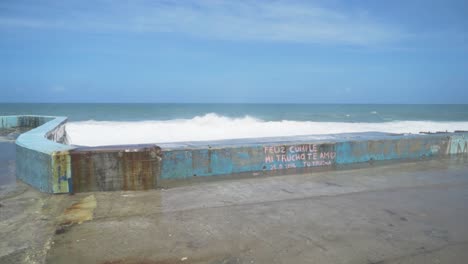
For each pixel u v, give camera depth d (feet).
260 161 26.43
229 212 16.99
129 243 13.33
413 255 12.41
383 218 16.26
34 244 13.24
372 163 29.89
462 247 13.10
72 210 17.24
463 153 35.35
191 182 22.93
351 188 21.90
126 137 64.13
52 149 20.97
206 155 24.53
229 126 80.33
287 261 11.91
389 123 107.76
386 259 12.09
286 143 27.48
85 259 12.01
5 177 24.45
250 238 13.84
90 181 20.45
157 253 12.50
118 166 20.72
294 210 17.34
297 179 24.12
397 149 32.01
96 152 20.39
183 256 12.28
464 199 19.61
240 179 23.85
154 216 16.39
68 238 13.80
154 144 25.02
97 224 15.33
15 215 16.47
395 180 24.16
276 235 14.15
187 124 81.25
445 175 25.90
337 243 13.39
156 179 21.38
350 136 33.55
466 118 146.72
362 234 14.29
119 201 18.78
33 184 21.74
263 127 81.15
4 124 63.26
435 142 33.83
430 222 15.79
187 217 16.26
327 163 28.84
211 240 13.64
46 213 16.78
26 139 25.86
